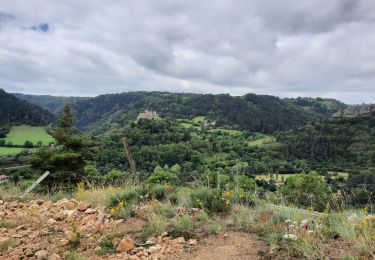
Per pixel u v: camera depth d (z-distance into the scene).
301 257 3.64
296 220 4.88
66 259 4.00
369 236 3.75
